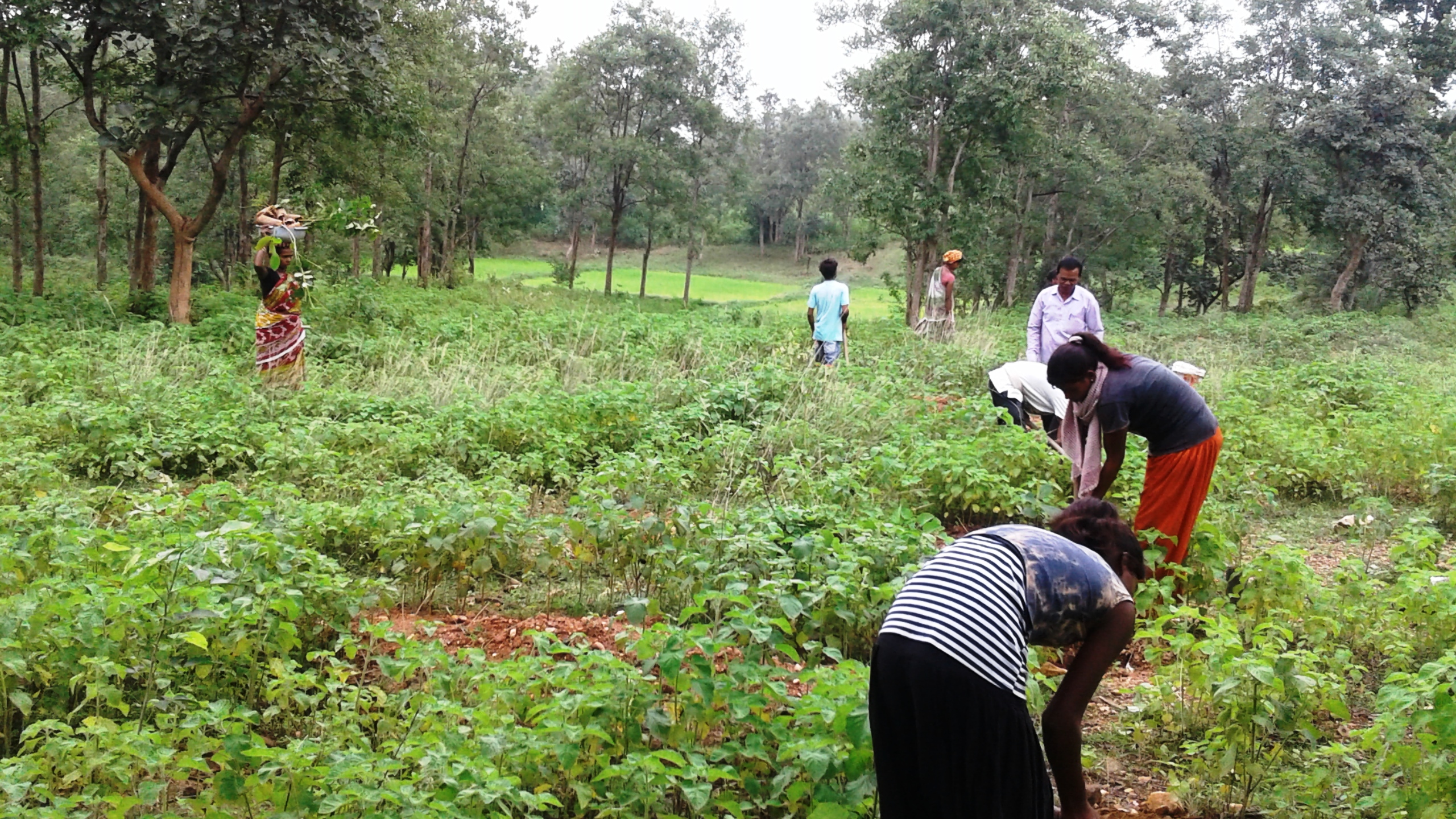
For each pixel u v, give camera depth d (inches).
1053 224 1403.8
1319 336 880.9
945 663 112.8
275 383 438.0
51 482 279.4
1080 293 367.6
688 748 149.3
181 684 175.0
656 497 282.5
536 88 2472.9
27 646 164.9
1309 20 1393.9
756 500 302.7
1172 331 940.0
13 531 220.7
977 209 1026.7
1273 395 488.1
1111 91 1210.0
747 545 214.7
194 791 159.6
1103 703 198.4
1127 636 120.7
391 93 702.5
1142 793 168.1
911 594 119.2
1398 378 588.7
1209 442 223.0
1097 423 231.0
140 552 181.6
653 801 139.3
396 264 2514.8
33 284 769.6
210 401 379.6
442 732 149.3
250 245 1028.5
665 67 1738.4
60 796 151.3
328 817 135.6
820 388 425.1
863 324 946.1
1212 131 1411.2
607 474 267.1
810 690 185.0
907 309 1034.7
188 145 1130.7
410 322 678.5
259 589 181.5
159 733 143.6
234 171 1176.2
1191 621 213.5
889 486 305.6
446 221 1592.0
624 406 380.8
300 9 626.5
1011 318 1011.9
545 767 148.5
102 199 788.6
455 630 224.5
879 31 991.0
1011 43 949.8
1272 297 1824.6
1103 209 1337.4
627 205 1833.2
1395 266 1407.5
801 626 207.9
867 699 140.3
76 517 227.3
